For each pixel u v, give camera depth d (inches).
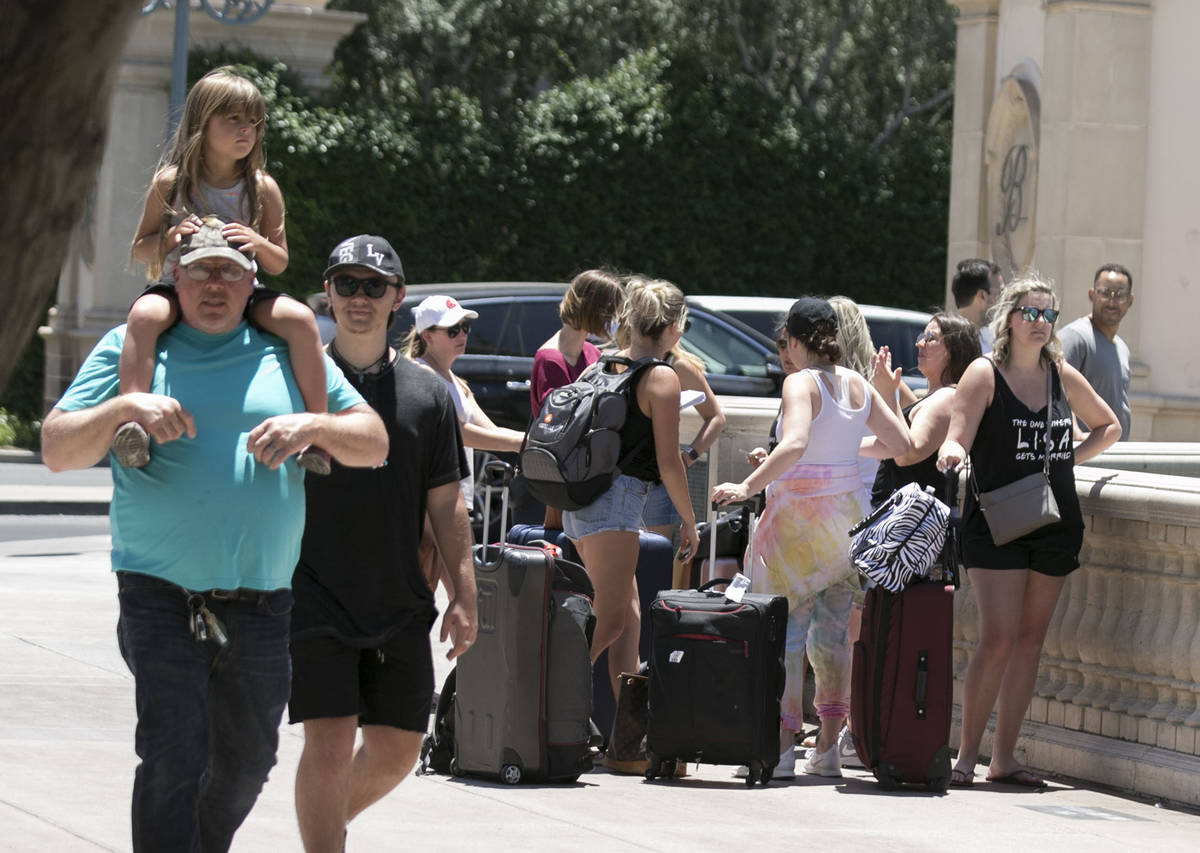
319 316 1487.5
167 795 380.8
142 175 2426.2
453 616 463.2
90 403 388.5
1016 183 1784.0
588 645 665.0
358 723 467.2
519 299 1556.3
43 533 1583.4
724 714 658.8
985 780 715.4
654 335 682.2
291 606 412.8
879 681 675.4
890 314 1644.9
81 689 809.5
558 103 2610.7
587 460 656.4
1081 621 733.3
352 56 3267.7
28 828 547.8
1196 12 1642.5
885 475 739.4
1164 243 1654.8
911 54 3412.9
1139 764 690.2
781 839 583.2
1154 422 1631.4
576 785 663.1
